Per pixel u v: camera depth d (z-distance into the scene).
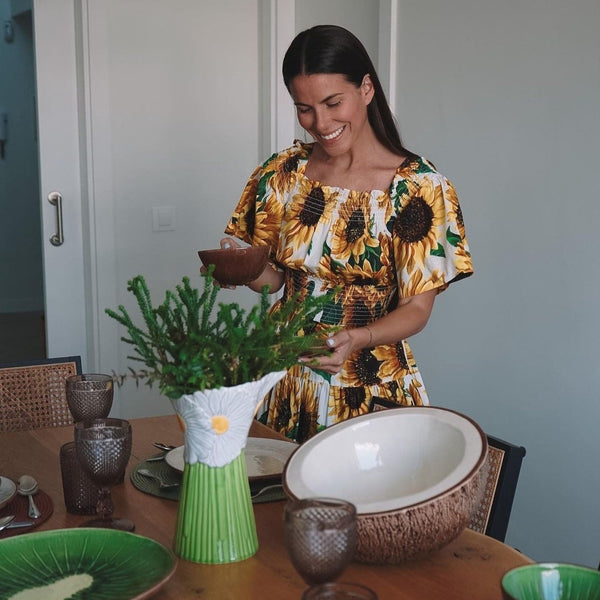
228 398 1.17
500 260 2.79
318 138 1.87
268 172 2.05
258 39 3.81
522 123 2.68
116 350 3.65
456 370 2.98
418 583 1.16
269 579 1.17
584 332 2.53
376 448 1.36
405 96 3.13
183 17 3.65
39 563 1.19
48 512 1.41
